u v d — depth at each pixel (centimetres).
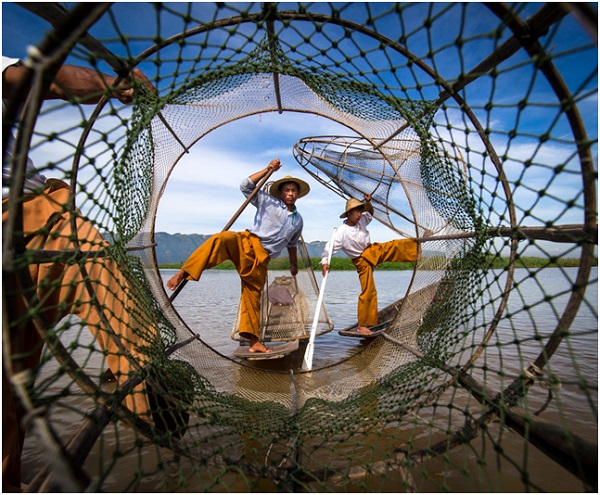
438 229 281
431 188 259
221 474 130
